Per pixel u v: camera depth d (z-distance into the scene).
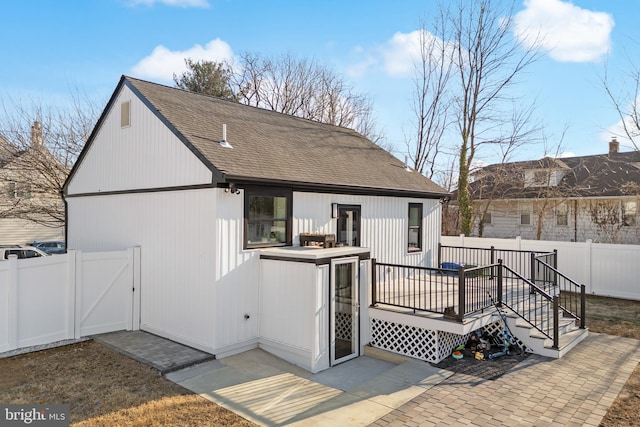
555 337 7.61
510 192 23.31
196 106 10.19
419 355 7.52
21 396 5.65
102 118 10.44
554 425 4.98
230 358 7.36
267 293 7.76
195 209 7.68
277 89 32.69
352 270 7.81
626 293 12.88
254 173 7.54
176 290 8.10
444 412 5.35
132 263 9.00
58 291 8.07
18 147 18.05
